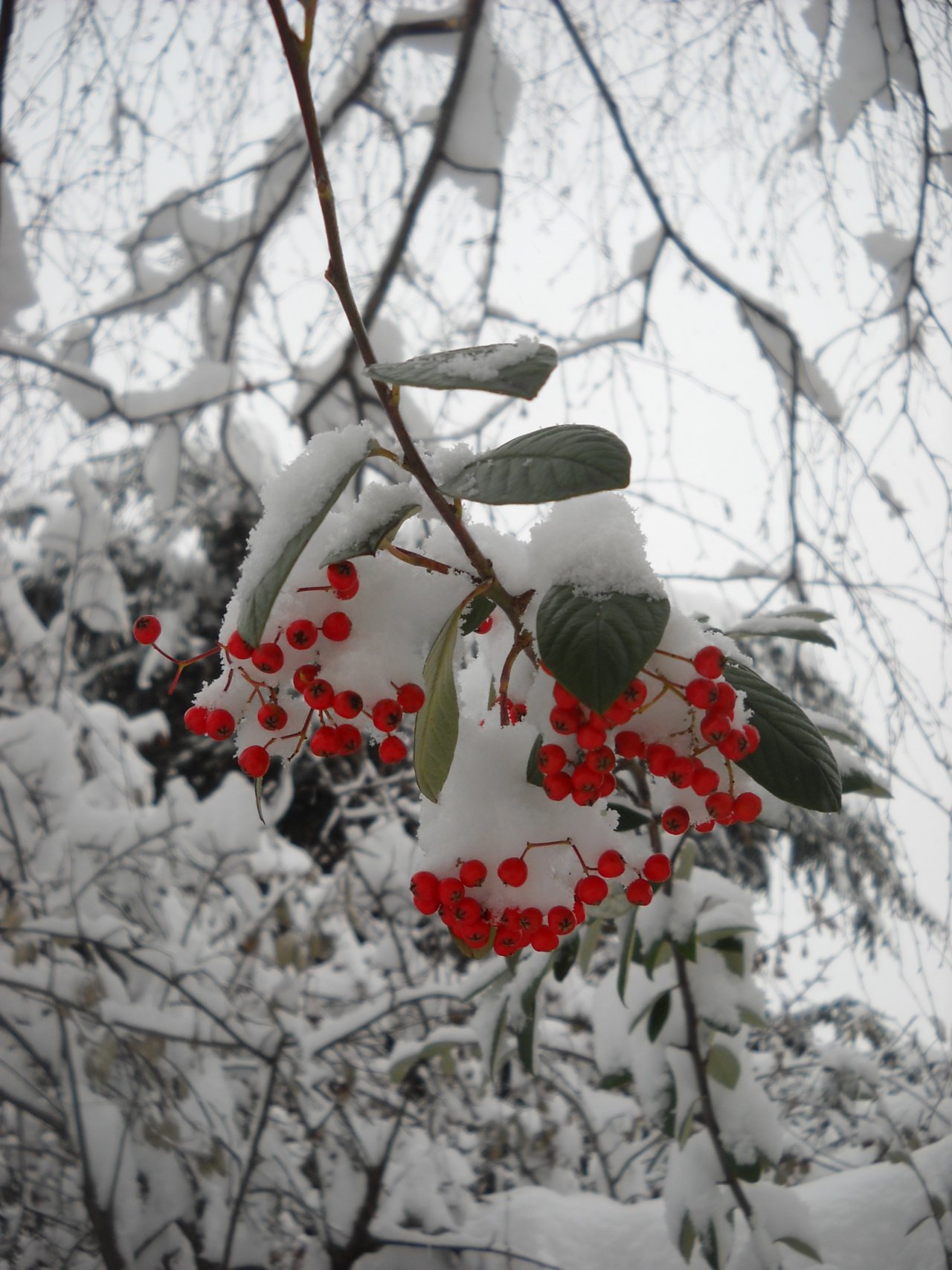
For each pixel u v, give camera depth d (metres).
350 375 1.58
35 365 1.48
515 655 0.48
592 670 0.42
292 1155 1.11
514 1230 0.93
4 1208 1.00
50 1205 1.02
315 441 0.47
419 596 0.49
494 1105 1.18
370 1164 0.99
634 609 0.43
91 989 0.94
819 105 1.37
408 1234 0.95
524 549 0.51
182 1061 1.01
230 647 0.47
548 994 1.28
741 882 1.56
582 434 0.45
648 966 0.73
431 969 1.28
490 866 0.48
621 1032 0.82
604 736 0.45
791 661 1.54
